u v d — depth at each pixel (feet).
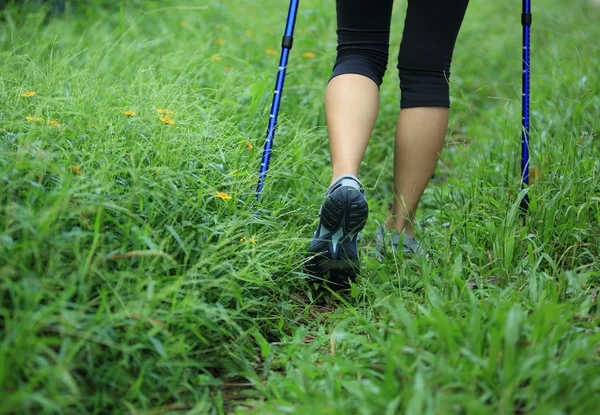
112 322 4.46
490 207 7.42
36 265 4.59
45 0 14.28
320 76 12.03
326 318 6.34
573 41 14.70
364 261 7.04
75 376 4.34
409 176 7.02
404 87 6.91
